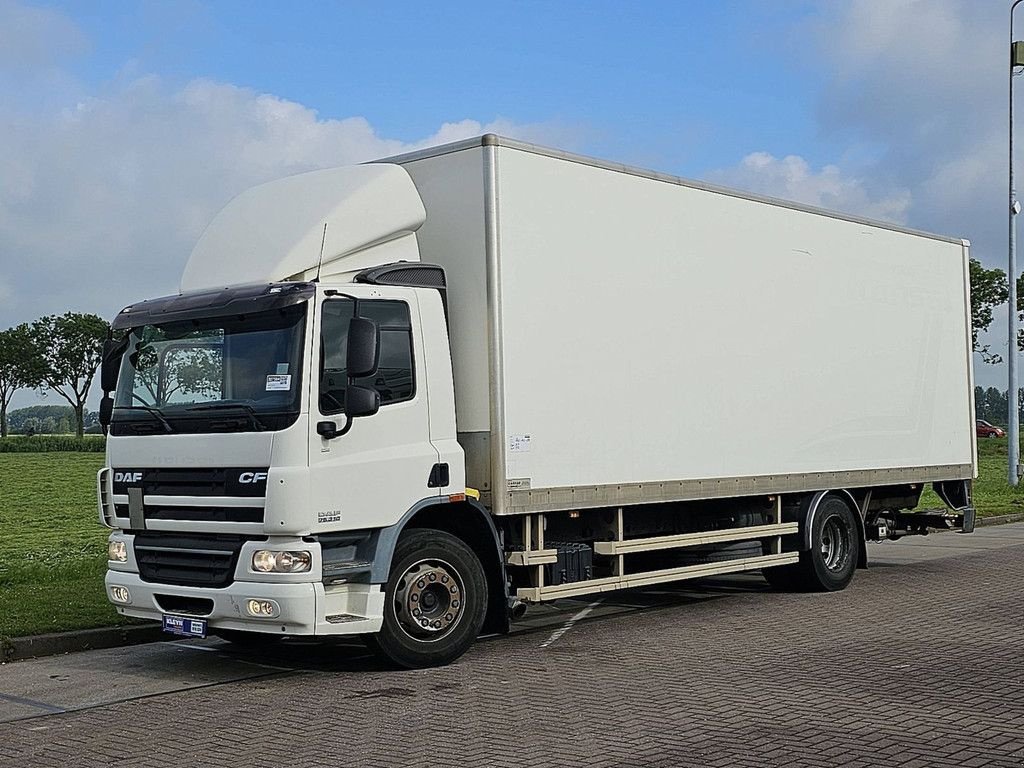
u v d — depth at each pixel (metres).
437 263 9.95
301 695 8.35
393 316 9.09
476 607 9.45
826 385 13.30
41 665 9.71
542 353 9.95
